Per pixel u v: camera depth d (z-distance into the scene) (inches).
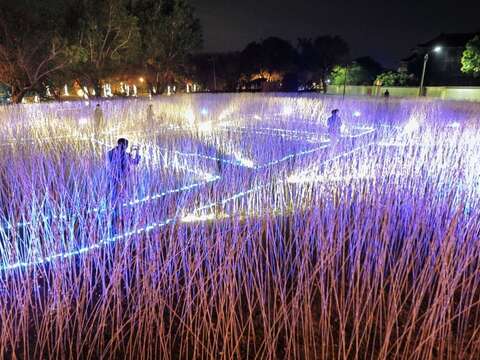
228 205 150.9
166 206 157.9
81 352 95.3
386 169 170.9
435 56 1122.7
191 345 97.1
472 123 297.7
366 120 435.5
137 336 95.2
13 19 595.2
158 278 111.7
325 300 99.1
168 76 1091.9
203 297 107.5
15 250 125.9
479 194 142.7
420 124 319.0
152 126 388.2
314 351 90.7
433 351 91.9
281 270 124.7
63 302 107.2
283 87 1552.7
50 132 332.8
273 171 190.2
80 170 184.5
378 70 1503.4
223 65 1641.2
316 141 323.3
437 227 129.3
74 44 687.7
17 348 97.3
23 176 167.5
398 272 108.3
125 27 778.8
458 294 113.3
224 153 260.2
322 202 143.2
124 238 128.0
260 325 103.0
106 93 1159.6
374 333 93.4
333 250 116.1
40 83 713.0
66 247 129.7
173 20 981.8
